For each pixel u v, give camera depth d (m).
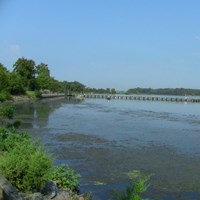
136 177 17.52
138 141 29.34
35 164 11.12
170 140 30.22
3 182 9.72
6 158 11.23
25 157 11.40
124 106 88.19
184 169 19.61
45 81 132.38
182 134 34.47
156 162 21.20
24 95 97.50
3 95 76.12
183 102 128.75
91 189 15.13
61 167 14.30
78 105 84.31
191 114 63.97
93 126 39.91
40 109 64.62
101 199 13.66
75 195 12.76
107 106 84.81
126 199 8.81
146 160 21.70
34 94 102.81
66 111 62.69
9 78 92.50
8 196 9.18
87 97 146.12
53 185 12.39
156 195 14.91
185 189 15.92
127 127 39.75
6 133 17.47
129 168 19.47
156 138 31.31
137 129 37.97
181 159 22.23
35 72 115.25
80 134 32.69
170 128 39.69
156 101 131.62
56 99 112.38
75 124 41.41
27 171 10.96
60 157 21.78
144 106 92.62
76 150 24.34
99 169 18.98
